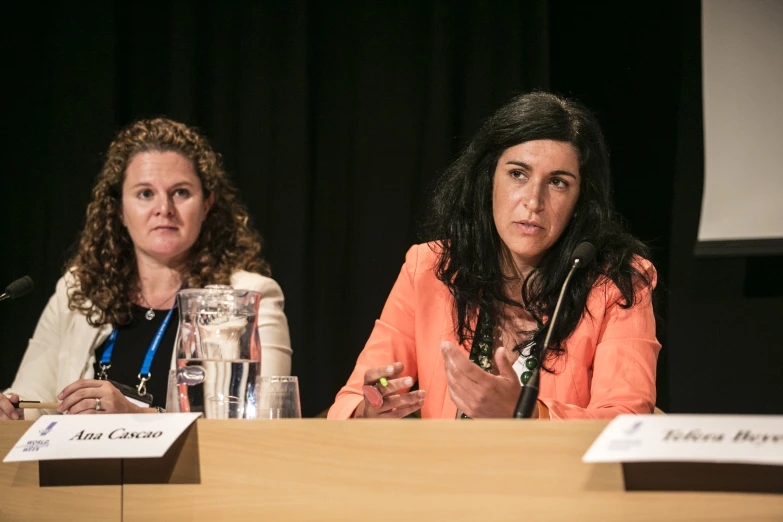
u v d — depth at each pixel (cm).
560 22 571
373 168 581
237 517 197
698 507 172
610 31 565
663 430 173
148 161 426
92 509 207
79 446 203
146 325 431
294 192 577
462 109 570
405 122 579
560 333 333
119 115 598
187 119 587
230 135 591
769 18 526
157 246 419
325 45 591
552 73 570
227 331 246
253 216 582
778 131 523
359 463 191
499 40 564
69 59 598
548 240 337
